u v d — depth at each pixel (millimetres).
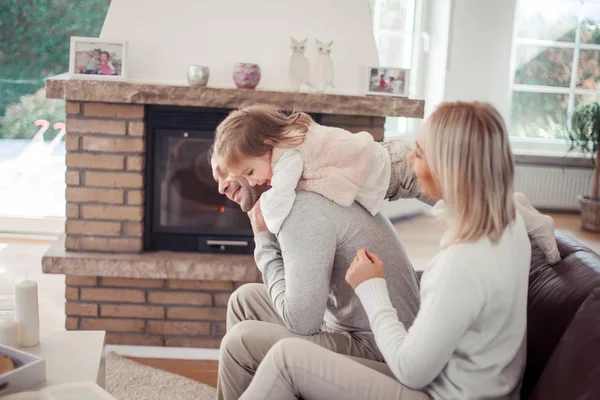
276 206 1563
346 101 2830
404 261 1688
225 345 1647
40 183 4566
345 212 1598
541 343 1501
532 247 1813
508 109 5438
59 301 3340
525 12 5434
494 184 1271
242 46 2982
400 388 1364
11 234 4531
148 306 2922
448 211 1335
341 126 2939
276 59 2998
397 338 1350
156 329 2938
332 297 1675
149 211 2904
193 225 2926
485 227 1280
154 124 2832
